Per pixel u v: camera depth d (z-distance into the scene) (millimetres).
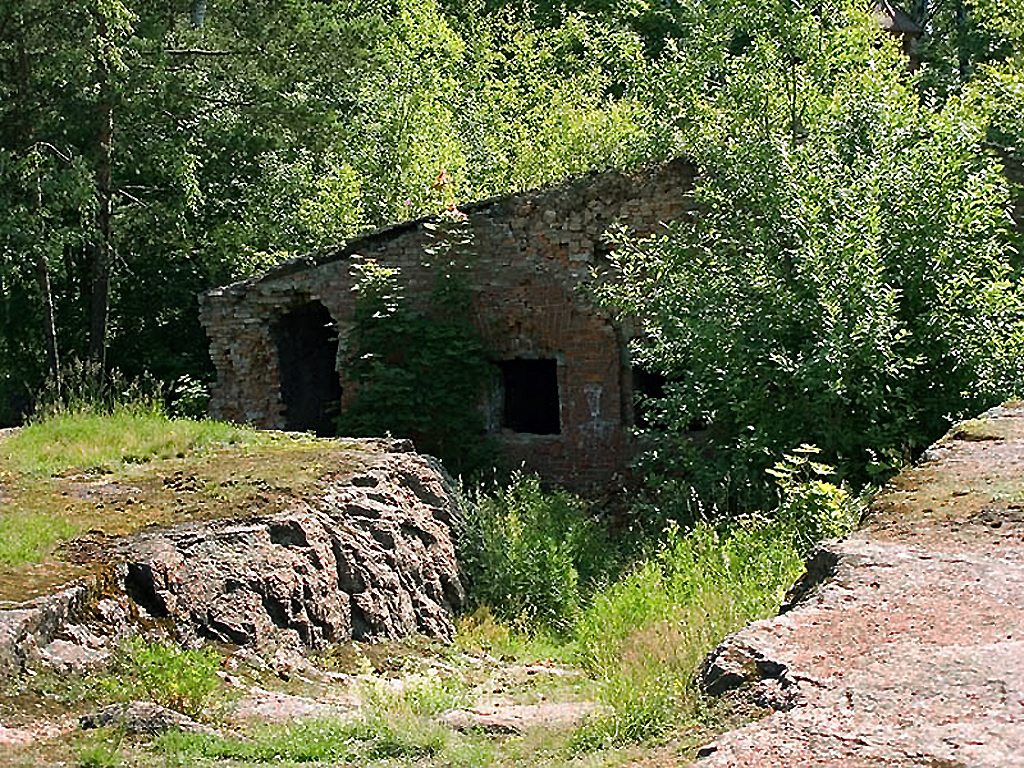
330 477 11156
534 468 16266
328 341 19016
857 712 4555
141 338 26516
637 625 9125
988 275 13250
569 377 16172
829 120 15305
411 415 16109
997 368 12461
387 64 26828
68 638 7555
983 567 6031
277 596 9078
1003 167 14414
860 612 5590
